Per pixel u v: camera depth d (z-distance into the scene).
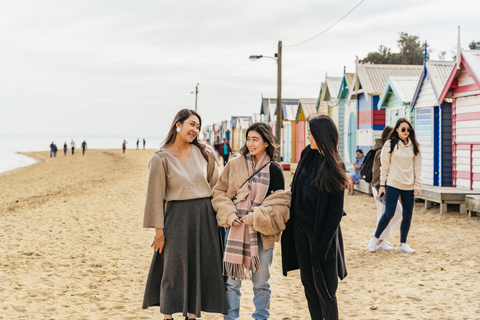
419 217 9.94
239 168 3.93
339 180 3.45
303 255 3.67
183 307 3.77
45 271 6.28
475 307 4.55
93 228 9.70
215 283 3.90
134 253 7.37
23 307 4.80
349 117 19.44
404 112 14.64
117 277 5.98
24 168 46.91
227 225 3.81
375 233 6.98
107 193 16.94
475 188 10.98
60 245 8.00
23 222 10.72
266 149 4.00
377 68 17.84
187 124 3.94
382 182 6.79
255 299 4.03
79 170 36.44
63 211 12.44
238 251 3.77
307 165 3.72
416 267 6.10
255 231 3.79
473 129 11.05
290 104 31.08
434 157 12.45
